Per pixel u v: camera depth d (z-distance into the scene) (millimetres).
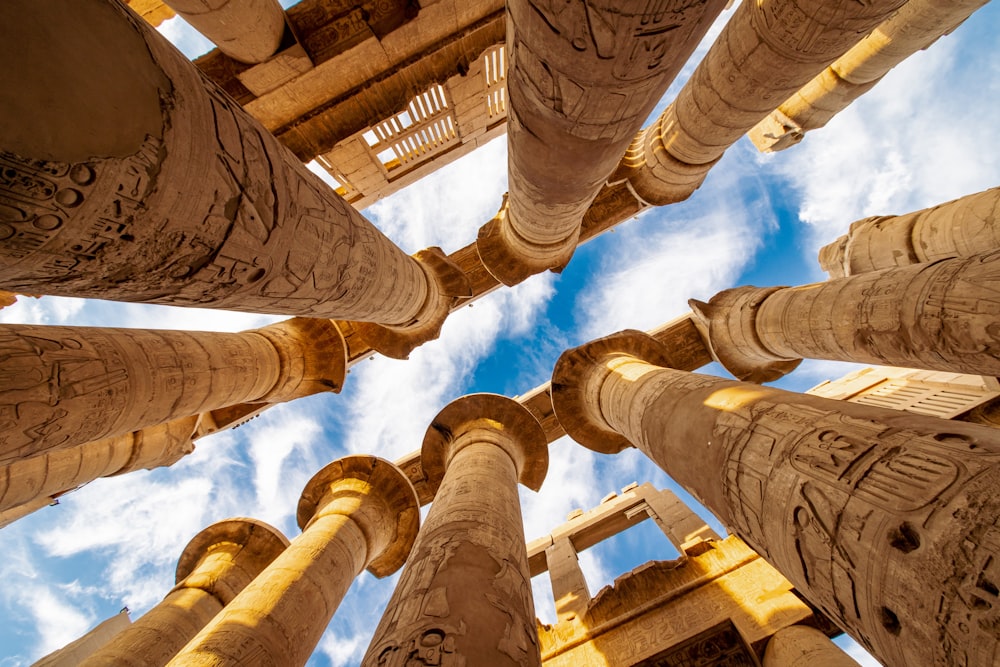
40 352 4812
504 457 8891
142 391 5969
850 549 2732
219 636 5785
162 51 2541
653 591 9492
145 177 2393
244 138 3178
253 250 3453
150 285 3088
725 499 4211
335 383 11141
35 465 8180
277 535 10383
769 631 7938
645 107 3953
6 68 1765
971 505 2264
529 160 5234
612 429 9891
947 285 4977
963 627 2061
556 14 2994
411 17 8461
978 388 9797
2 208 2006
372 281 5902
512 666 3072
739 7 6863
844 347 6926
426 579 3914
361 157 11523
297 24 8289
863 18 5234
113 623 10492
